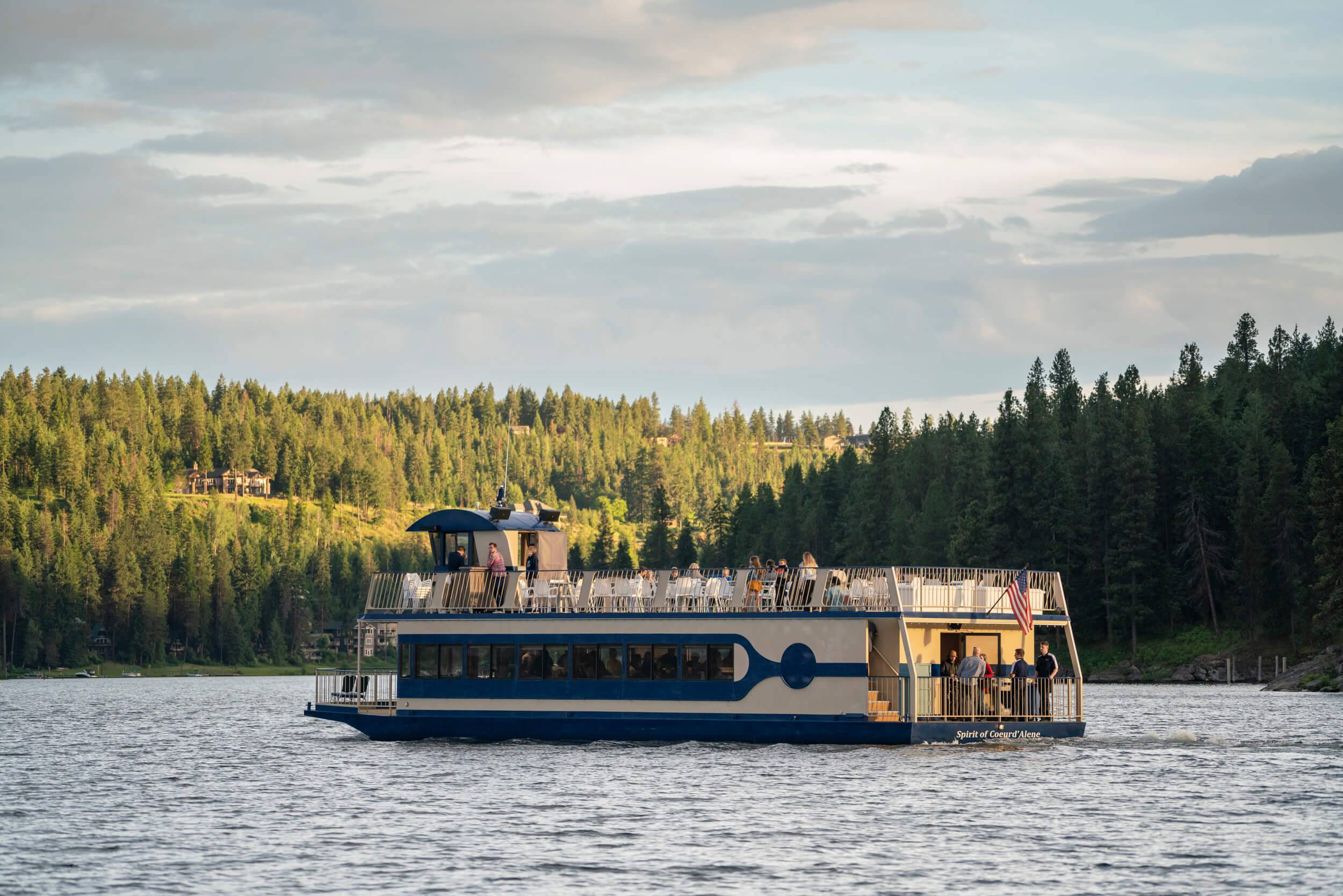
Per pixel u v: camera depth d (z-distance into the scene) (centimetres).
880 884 3978
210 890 3975
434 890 3950
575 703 6769
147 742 8988
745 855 4353
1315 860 4250
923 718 6328
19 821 5222
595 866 4225
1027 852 4366
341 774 6388
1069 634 6969
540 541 7350
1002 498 19475
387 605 7419
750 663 6481
